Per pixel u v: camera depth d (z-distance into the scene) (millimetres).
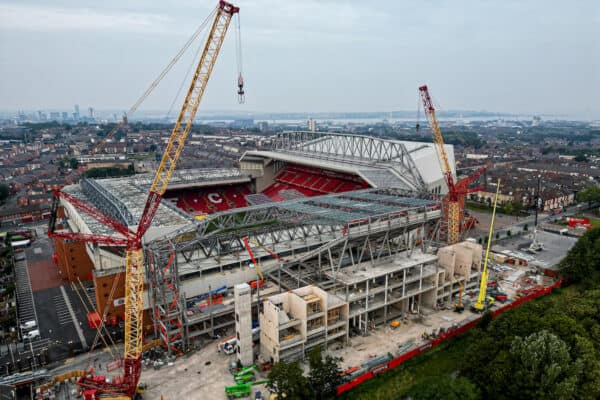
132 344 83750
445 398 62938
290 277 103062
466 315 101000
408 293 98688
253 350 87375
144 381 77000
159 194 87375
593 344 72312
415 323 97062
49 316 105625
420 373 77875
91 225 111312
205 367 81062
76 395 73812
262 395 72562
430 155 174875
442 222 149500
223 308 91062
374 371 76500
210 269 97938
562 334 71750
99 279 96625
